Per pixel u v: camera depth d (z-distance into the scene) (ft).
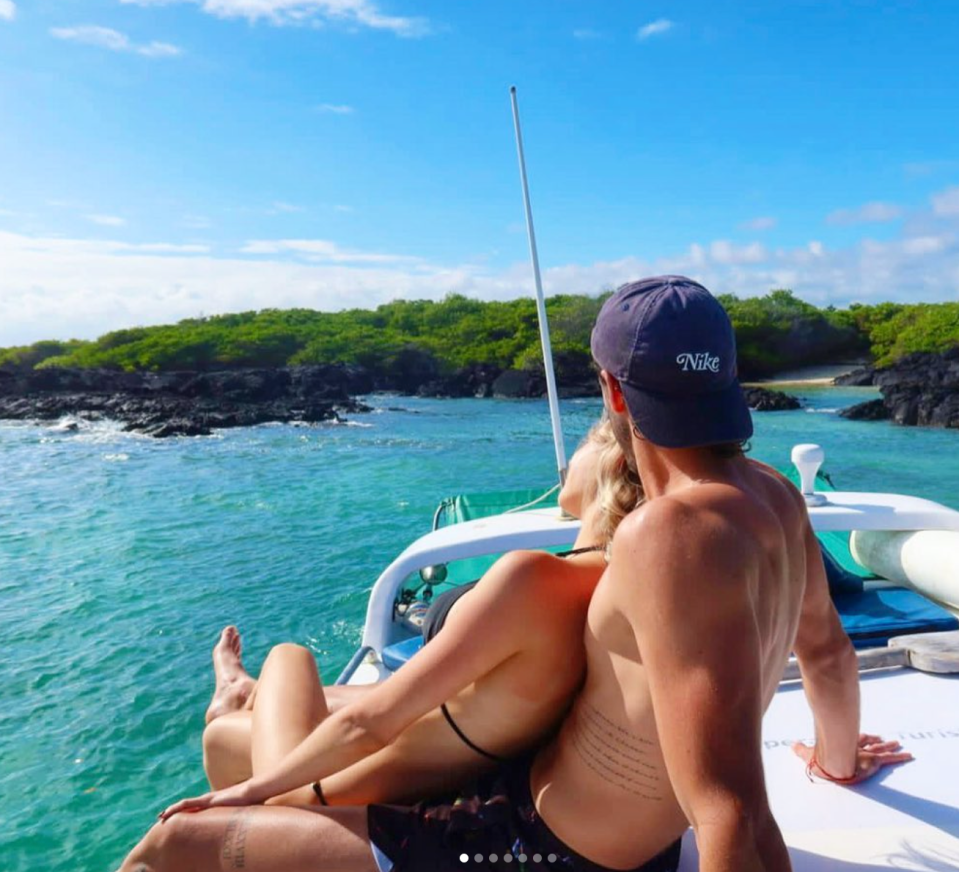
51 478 55.42
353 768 5.68
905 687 8.47
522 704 5.14
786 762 7.24
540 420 92.07
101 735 18.45
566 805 4.92
